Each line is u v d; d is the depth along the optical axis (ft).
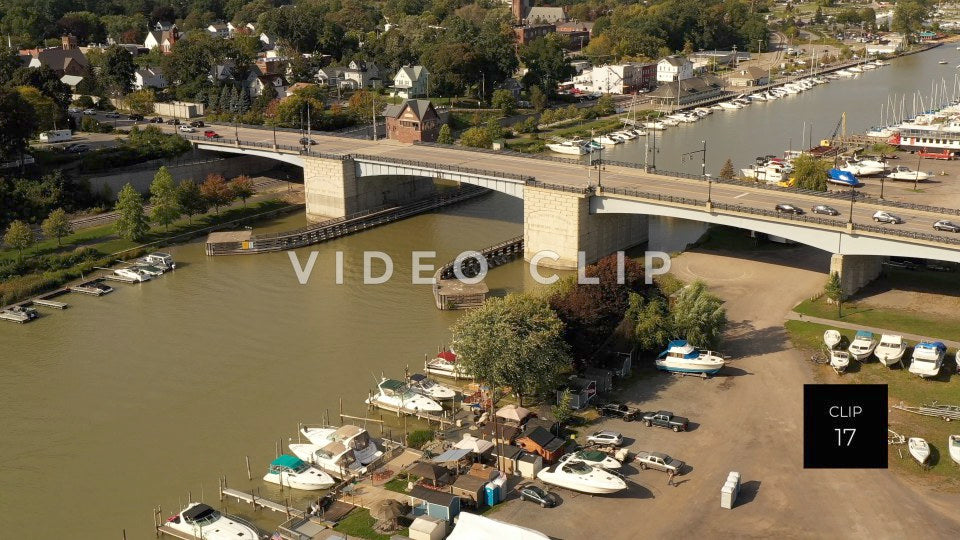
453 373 365.20
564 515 266.57
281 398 356.59
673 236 564.71
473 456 292.81
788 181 624.59
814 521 260.83
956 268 465.88
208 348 407.03
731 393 337.93
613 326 367.04
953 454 286.46
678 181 532.32
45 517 284.61
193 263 533.96
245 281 499.51
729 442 303.89
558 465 286.66
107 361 397.60
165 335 423.64
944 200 589.32
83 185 630.33
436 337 412.77
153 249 556.92
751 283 456.45
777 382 345.31
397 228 604.08
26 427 341.41
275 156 655.76
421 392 344.49
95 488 299.79
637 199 489.26
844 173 638.12
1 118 609.83
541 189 506.89
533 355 323.37
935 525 257.55
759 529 257.75
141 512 285.64
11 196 595.06
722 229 552.82
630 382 350.02
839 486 277.85
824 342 375.25
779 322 403.75
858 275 439.22
